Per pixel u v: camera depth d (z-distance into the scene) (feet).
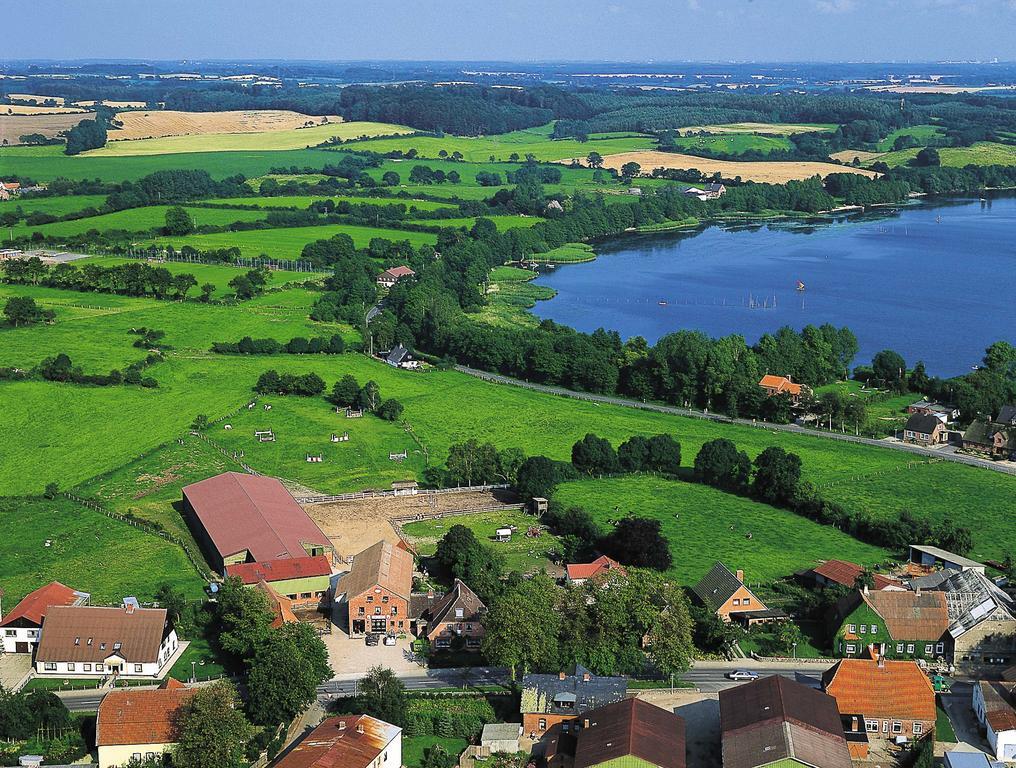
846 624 605.73
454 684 573.33
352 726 496.64
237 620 599.98
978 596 621.31
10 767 492.95
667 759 469.16
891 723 519.60
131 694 513.45
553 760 495.00
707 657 604.90
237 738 492.54
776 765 462.60
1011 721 512.22
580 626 583.99
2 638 609.01
